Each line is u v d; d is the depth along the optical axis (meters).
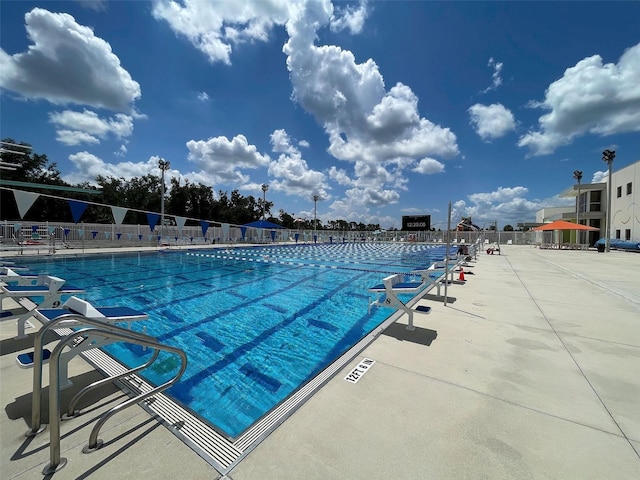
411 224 42.97
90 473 1.38
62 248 15.20
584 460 1.53
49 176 28.11
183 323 4.53
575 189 29.00
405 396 2.14
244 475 1.39
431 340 3.31
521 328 3.74
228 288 7.21
